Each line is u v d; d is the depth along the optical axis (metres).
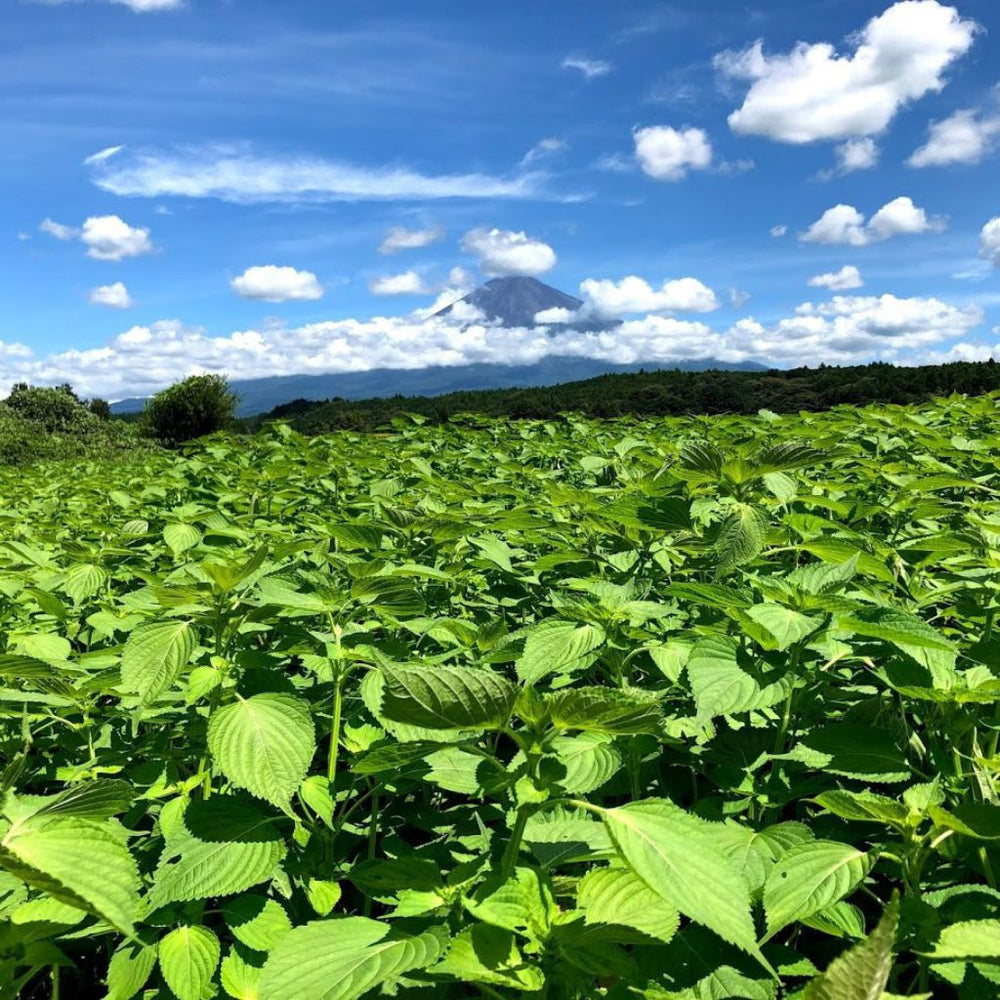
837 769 2.54
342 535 3.62
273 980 1.80
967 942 1.63
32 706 3.45
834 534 4.20
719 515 4.38
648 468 7.11
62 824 1.68
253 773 2.21
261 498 7.45
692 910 1.54
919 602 3.51
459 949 1.74
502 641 3.29
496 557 4.42
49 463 17.22
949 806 2.41
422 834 3.50
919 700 3.06
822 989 1.43
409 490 7.81
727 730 3.31
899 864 2.34
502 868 1.86
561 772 1.84
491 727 1.80
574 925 1.75
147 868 2.60
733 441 8.20
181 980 2.14
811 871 2.04
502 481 7.51
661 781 3.21
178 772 3.07
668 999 1.70
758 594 3.37
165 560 5.85
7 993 1.89
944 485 4.87
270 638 4.30
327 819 2.45
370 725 2.91
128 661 2.53
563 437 11.52
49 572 4.93
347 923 1.99
